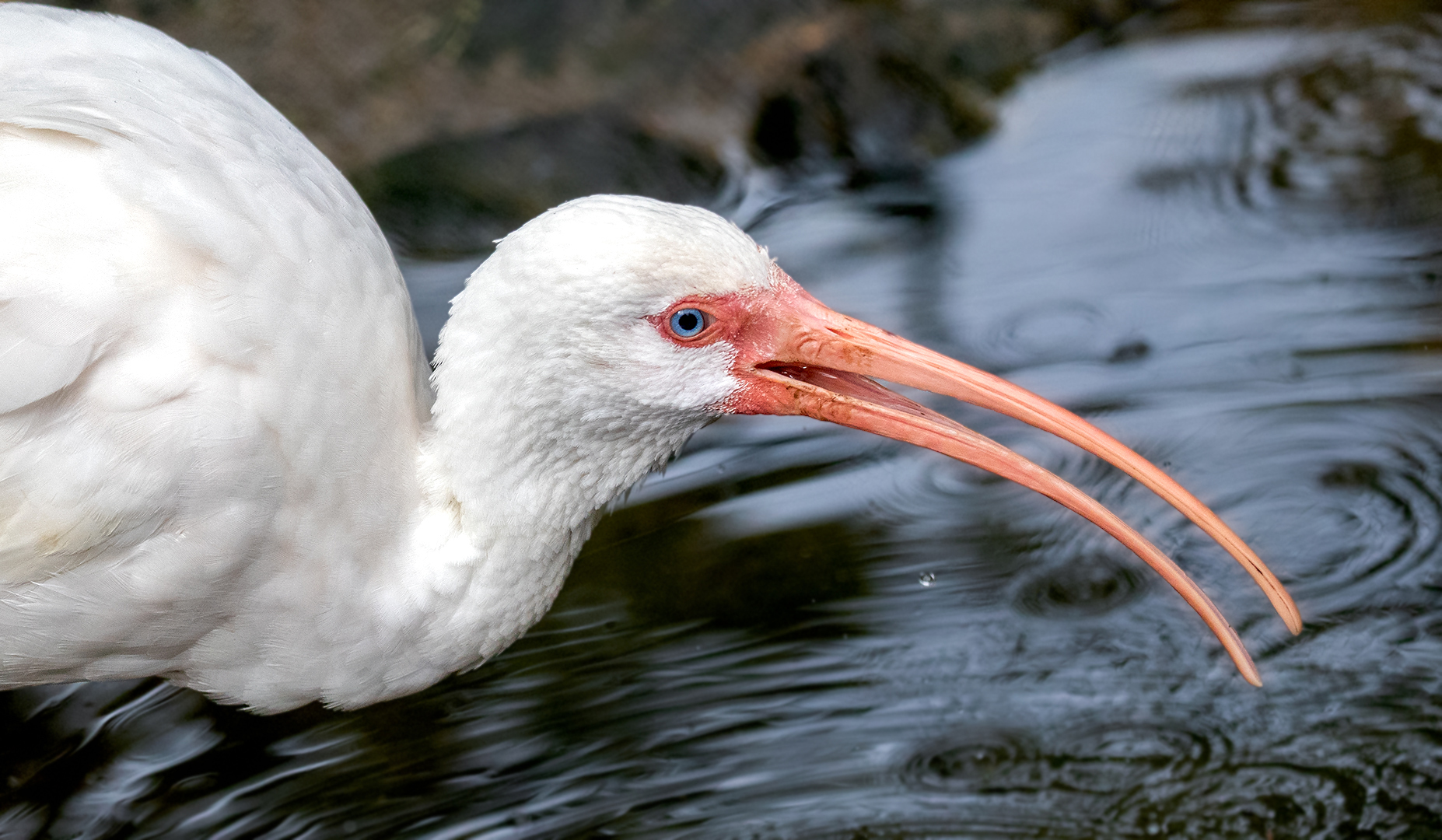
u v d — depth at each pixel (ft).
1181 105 50.49
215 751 30.91
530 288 22.47
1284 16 54.08
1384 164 47.67
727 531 36.04
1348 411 38.73
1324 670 32.78
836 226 45.80
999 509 36.96
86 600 23.84
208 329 22.95
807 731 31.76
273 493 23.43
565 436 23.36
